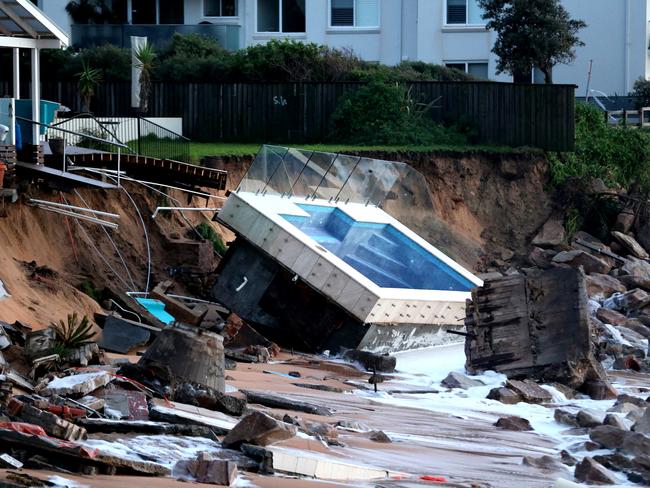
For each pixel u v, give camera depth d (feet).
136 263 178.29
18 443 70.03
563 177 261.03
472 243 192.95
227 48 313.53
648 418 110.83
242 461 78.38
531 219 253.85
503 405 128.88
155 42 313.12
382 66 286.66
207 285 182.60
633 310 204.95
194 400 94.53
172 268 182.60
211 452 79.00
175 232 189.26
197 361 97.19
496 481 85.76
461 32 330.13
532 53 302.25
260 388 118.83
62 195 169.68
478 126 265.75
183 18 326.03
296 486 74.33
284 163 167.73
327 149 238.27
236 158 220.84
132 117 220.84
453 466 90.22
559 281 146.20
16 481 64.54
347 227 170.50
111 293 160.15
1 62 268.62
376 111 258.16
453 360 157.99
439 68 298.76
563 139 263.90
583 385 140.26
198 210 187.83
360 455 88.84
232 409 94.94
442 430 108.68
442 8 328.90
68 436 74.79
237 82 260.21
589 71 334.03
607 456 98.32
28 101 163.32
